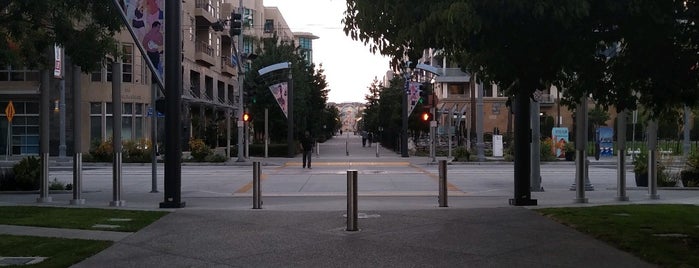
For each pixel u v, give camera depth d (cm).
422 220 1042
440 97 7838
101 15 1427
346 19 786
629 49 733
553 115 7888
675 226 960
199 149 3534
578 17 617
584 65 730
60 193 1773
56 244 841
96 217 1091
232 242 864
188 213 1135
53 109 4131
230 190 1912
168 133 1270
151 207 1293
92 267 722
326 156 4366
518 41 695
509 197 1653
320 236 903
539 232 925
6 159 3834
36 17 1359
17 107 4209
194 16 5006
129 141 3575
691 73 722
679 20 695
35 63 1502
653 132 1489
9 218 1082
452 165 3328
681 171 1986
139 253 797
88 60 1429
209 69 5484
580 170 1370
